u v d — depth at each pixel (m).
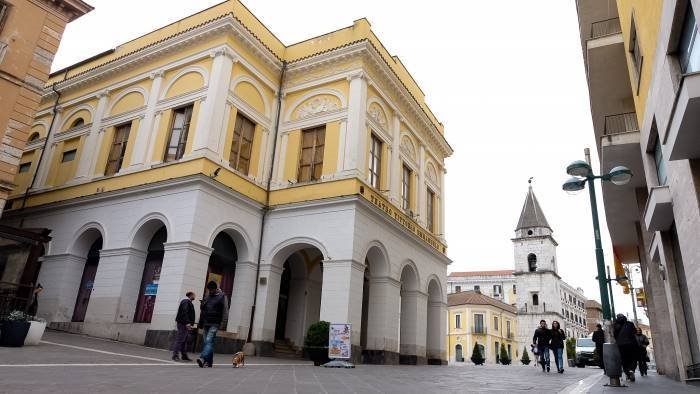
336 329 13.92
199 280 15.88
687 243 9.91
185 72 19.19
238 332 16.98
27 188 22.14
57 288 18.55
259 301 17.70
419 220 23.03
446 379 10.29
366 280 22.39
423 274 22.52
